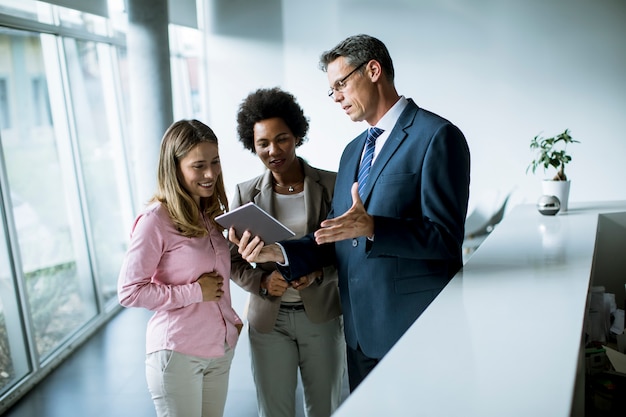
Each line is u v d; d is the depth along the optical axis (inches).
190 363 84.1
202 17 311.1
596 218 125.0
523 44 273.6
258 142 92.6
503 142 281.3
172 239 83.0
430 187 73.0
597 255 137.3
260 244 80.9
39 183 186.5
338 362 100.1
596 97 268.8
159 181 83.5
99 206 226.1
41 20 187.6
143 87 225.3
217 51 313.4
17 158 175.6
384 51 78.4
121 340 197.0
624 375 81.5
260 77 312.0
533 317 56.2
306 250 87.0
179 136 81.4
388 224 70.5
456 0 278.8
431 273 77.4
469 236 265.0
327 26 299.7
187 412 84.9
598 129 270.4
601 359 87.5
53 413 148.5
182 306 83.5
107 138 236.5
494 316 57.2
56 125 199.2
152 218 81.7
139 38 222.7
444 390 42.1
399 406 40.1
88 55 223.3
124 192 250.7
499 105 279.7
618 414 80.2
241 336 189.0
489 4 275.0
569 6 266.1
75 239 206.4
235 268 96.9
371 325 80.4
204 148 82.0
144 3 220.5
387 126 80.3
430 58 285.1
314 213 95.1
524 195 281.1
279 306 94.5
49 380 168.1
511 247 92.7
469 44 279.9
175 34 309.9
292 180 97.6
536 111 276.2
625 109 266.1
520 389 41.6
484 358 47.2
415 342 51.4
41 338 179.8
